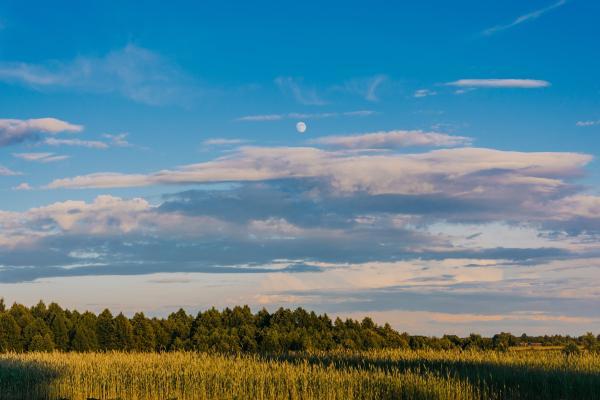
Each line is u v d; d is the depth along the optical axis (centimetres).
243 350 8150
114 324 8912
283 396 3362
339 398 3222
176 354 4725
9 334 8419
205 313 9681
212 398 3606
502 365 3584
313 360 4200
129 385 3928
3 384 4075
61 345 8606
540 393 3139
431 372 3353
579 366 3462
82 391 3997
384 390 3222
